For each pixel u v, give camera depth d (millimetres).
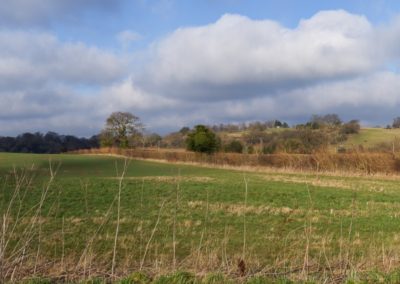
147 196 21609
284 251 11367
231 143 65312
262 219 17047
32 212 15742
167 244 12562
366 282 7371
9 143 83562
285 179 33781
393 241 13648
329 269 8508
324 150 45594
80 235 13188
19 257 7953
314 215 18219
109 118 83438
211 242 12719
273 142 63344
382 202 22266
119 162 56531
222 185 27016
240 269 8031
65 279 7465
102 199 20078
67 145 87688
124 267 8531
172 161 61906
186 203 20078
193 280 7254
